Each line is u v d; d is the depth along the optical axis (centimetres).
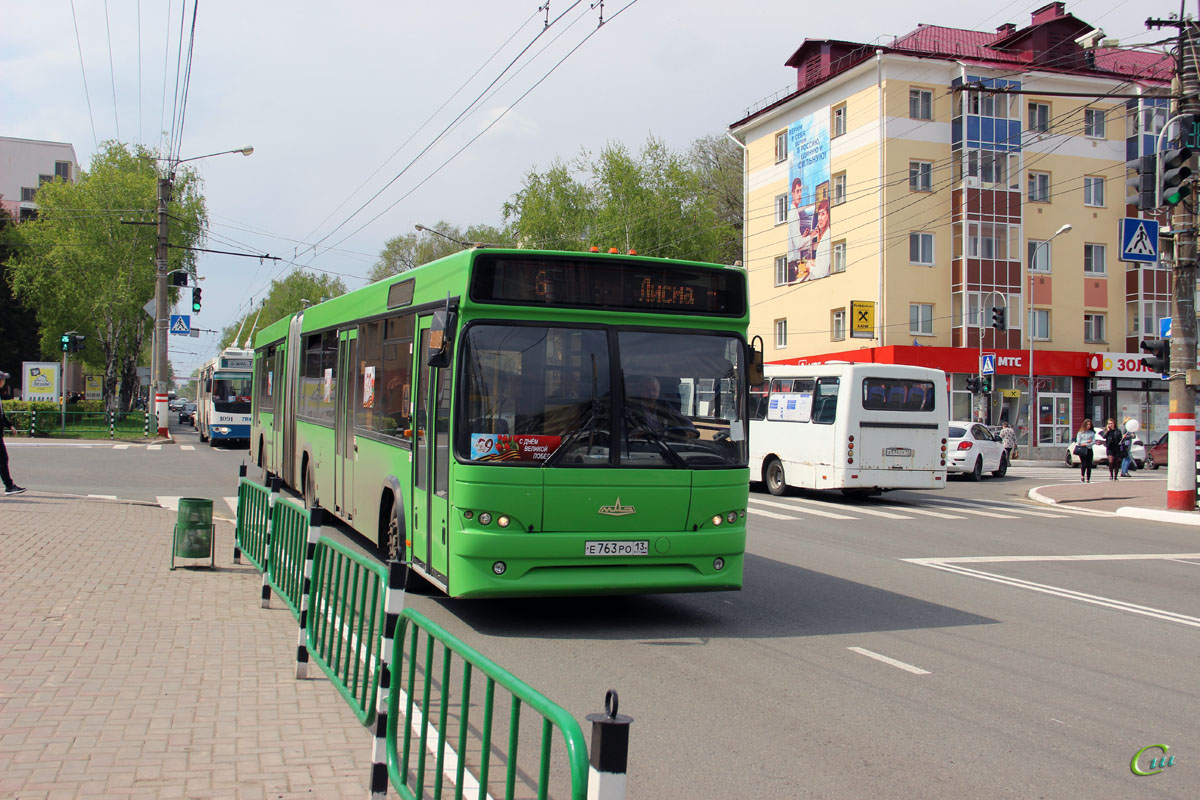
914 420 1992
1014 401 4241
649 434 782
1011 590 1017
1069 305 4284
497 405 755
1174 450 1884
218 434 3369
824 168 4300
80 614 754
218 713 529
